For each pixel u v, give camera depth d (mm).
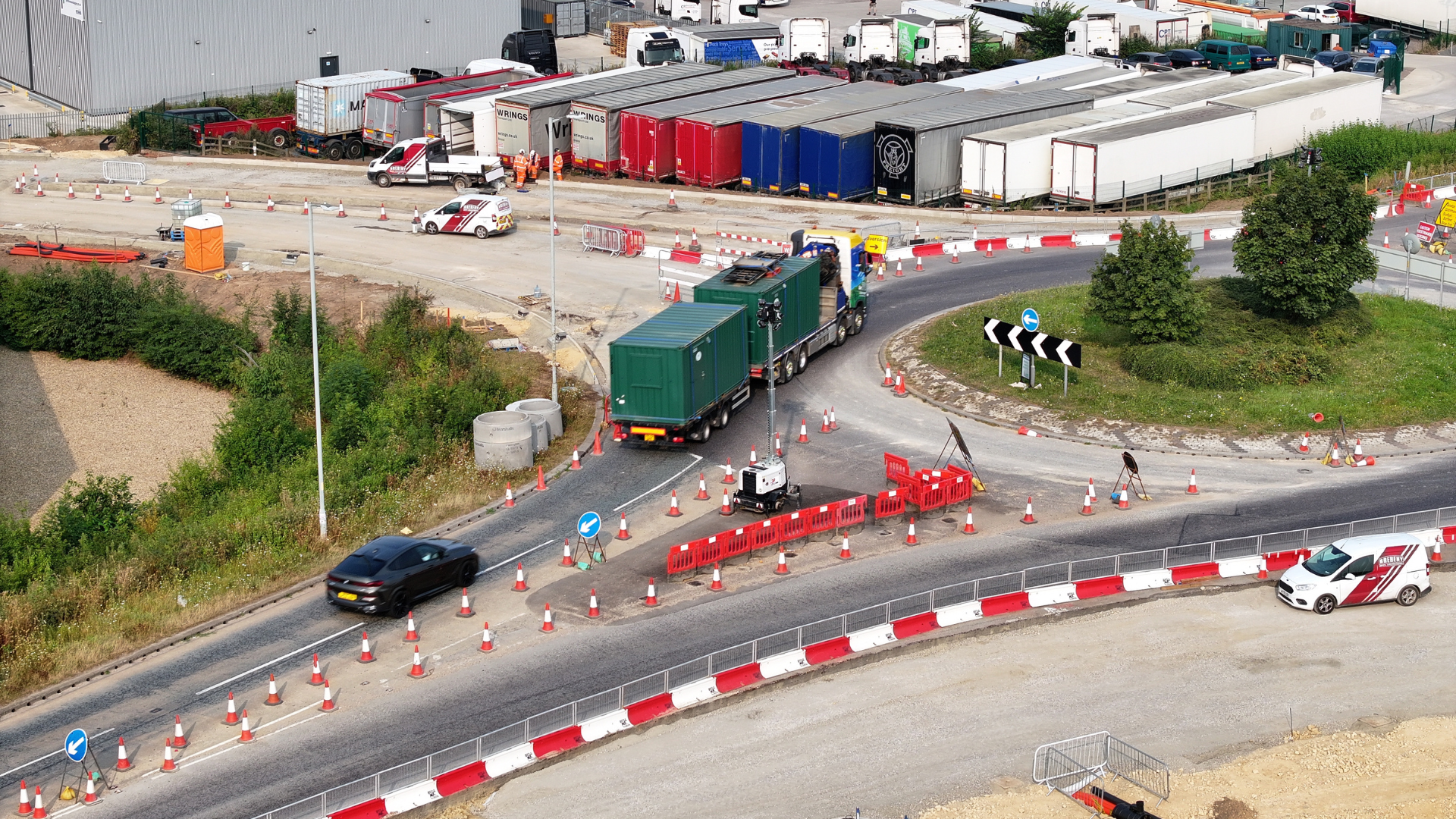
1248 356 54188
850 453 49812
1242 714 34719
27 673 36500
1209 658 37094
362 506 45438
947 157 78188
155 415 58281
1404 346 56344
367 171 84750
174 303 63625
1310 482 46719
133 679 36500
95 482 48875
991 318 59125
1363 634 38344
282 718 34406
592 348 59594
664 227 75062
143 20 93625
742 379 52531
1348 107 85125
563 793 31859
